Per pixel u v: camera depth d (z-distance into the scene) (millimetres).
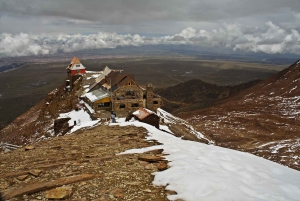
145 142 18844
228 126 88125
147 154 14805
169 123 63469
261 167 12391
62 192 9016
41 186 9523
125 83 65875
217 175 10211
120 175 11047
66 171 11797
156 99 70750
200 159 13203
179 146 16984
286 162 50719
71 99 80188
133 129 25656
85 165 12711
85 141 20047
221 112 110938
